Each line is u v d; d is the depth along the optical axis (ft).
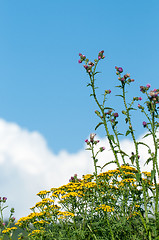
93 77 7.72
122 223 7.66
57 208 8.05
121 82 7.70
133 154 7.91
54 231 7.92
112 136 7.55
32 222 8.01
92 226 7.79
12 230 7.91
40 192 8.28
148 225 7.42
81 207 8.06
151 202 7.80
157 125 7.41
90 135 7.95
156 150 7.38
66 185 8.26
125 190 8.04
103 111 7.72
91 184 8.06
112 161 7.80
